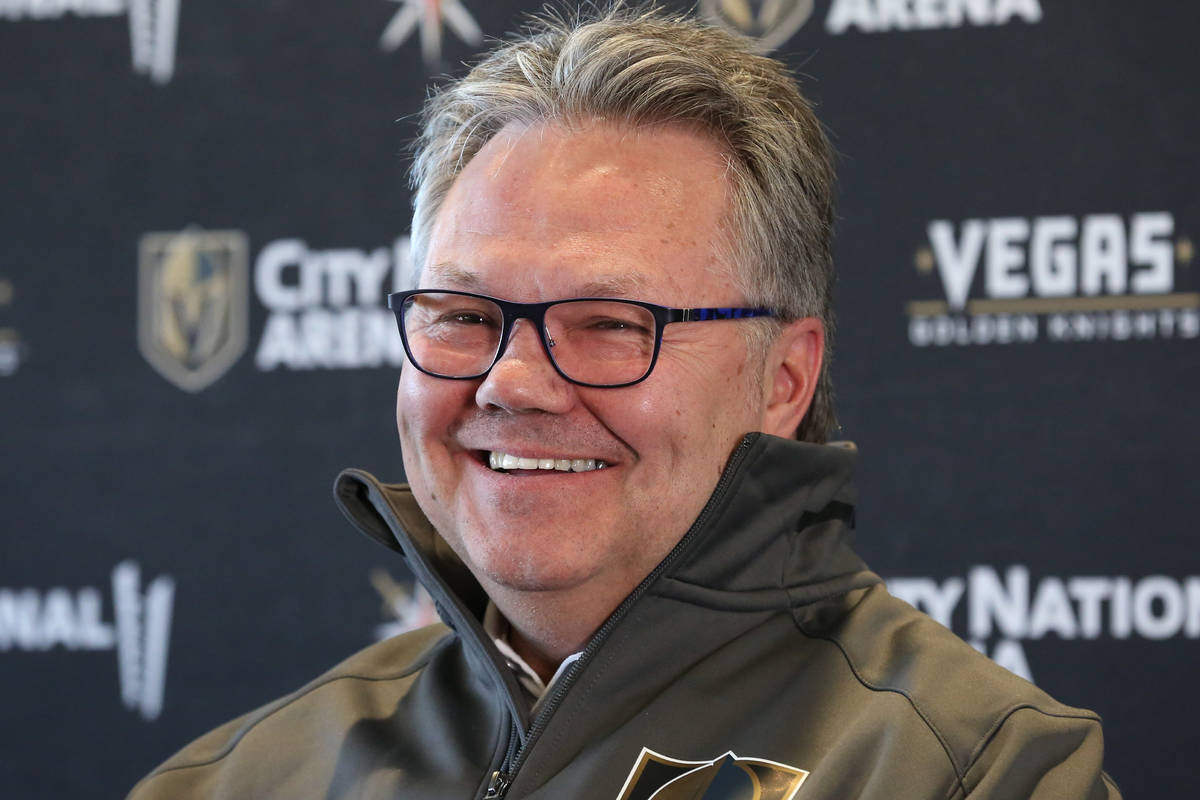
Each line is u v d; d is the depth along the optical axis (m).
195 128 7.09
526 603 3.28
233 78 7.09
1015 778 2.81
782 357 3.53
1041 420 6.30
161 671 6.91
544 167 3.20
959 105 6.45
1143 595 6.17
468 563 3.41
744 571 3.30
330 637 6.84
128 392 7.04
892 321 6.45
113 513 6.99
